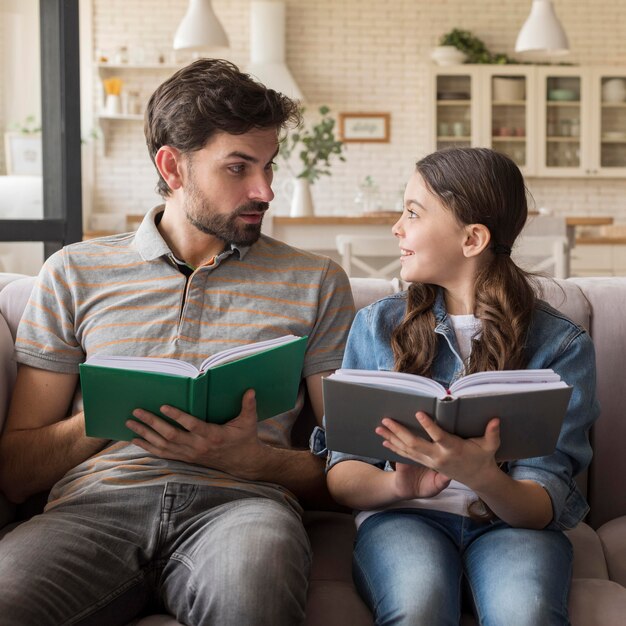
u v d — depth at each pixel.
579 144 7.50
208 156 1.63
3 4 2.83
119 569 1.43
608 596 1.38
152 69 7.51
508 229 1.56
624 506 1.76
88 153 7.50
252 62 7.26
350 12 7.64
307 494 1.67
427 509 1.49
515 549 1.36
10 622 1.25
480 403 1.22
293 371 1.46
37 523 1.46
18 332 1.67
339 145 5.41
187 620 1.37
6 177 2.88
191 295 1.64
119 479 1.52
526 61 7.69
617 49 7.68
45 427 1.61
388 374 1.29
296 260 1.73
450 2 7.66
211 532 1.41
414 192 1.57
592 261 6.51
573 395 1.48
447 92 7.46
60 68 2.86
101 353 1.61
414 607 1.26
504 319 1.49
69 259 1.70
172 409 1.37
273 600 1.26
